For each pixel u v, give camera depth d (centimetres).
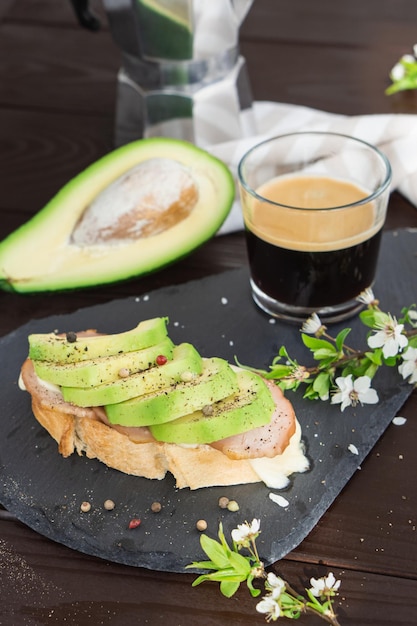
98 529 51
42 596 49
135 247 62
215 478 52
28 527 52
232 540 50
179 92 68
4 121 75
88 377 52
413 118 68
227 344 60
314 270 58
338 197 60
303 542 50
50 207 62
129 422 51
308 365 58
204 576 47
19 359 59
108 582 49
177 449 51
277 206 57
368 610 48
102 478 53
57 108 76
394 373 57
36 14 85
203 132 70
